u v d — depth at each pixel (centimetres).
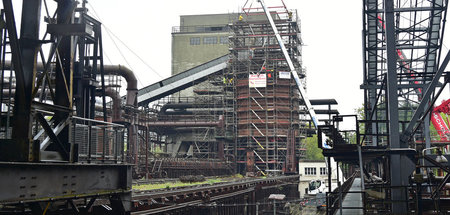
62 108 1320
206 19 13025
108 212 1859
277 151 9438
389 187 2067
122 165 1689
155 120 9531
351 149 2275
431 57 3916
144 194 3181
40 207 1250
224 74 9888
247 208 6328
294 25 9869
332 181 7450
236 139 9706
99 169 1534
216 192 4944
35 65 1199
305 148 10031
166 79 9806
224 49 12619
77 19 2928
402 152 2283
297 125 9856
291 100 9738
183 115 9962
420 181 1991
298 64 10019
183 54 12762
